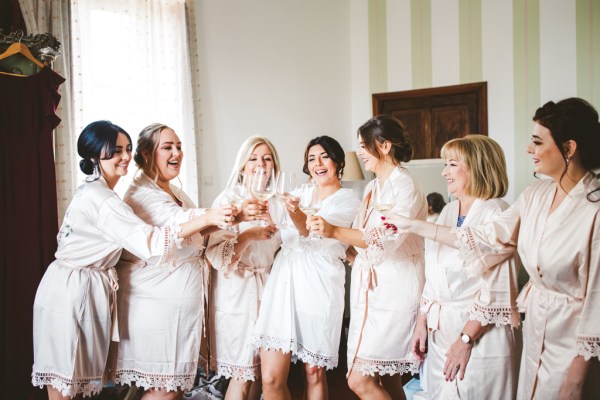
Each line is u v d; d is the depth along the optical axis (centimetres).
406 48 551
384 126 198
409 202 189
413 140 551
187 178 448
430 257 179
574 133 131
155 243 174
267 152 216
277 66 520
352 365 195
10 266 265
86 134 192
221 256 199
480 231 156
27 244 270
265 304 203
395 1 554
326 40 556
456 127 533
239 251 201
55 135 356
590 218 129
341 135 566
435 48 539
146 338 191
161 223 192
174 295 193
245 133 498
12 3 330
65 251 187
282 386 200
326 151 222
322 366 205
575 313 133
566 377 132
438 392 172
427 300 179
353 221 214
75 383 181
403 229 168
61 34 359
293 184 182
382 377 212
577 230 131
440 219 187
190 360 196
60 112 356
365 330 193
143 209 196
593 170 135
